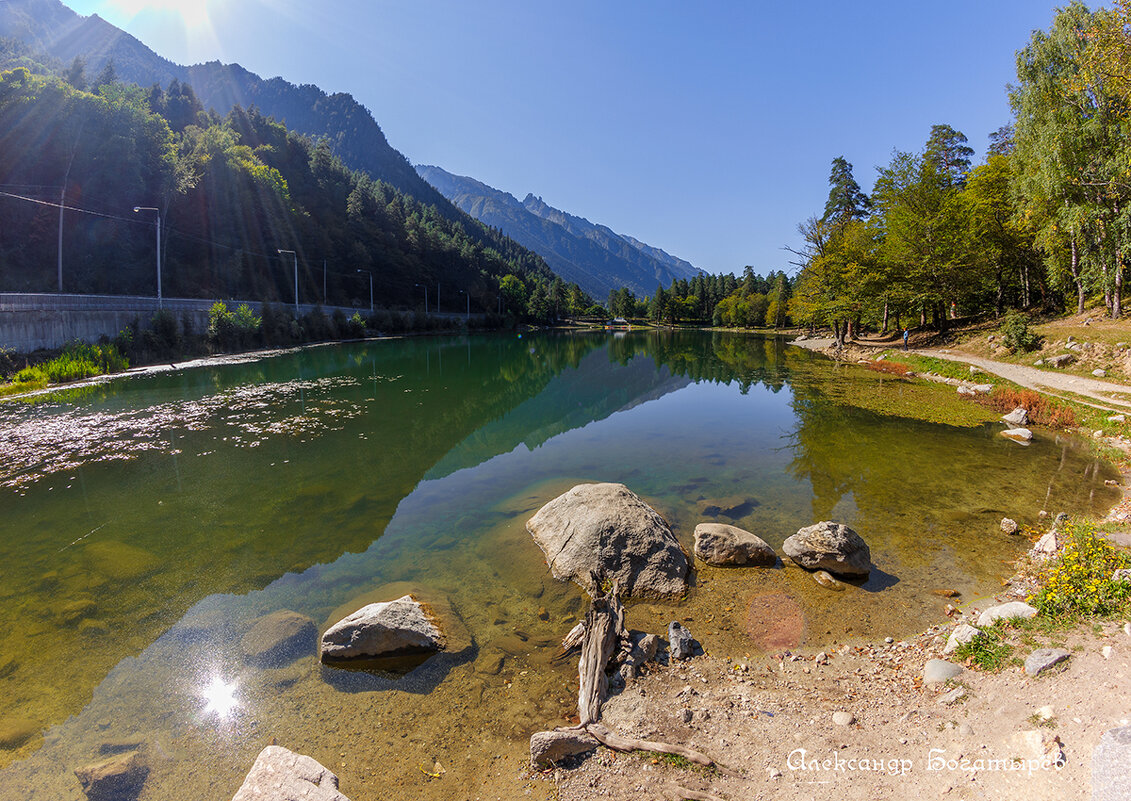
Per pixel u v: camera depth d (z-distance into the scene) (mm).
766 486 12266
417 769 4559
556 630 6715
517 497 11742
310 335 55469
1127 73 17594
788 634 6539
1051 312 32500
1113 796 3061
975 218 34656
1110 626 5109
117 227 49562
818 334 74500
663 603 7375
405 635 6141
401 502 11523
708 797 3959
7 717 5258
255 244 72188
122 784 4398
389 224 107188
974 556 8562
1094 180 23750
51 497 11688
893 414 20375
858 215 53219
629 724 4875
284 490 12234
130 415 19719
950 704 4688
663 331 117375
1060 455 14555
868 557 8125
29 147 44062
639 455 15219
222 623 6918
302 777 4109
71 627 6844
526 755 4691
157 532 9906
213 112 102188
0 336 25594
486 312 107875
